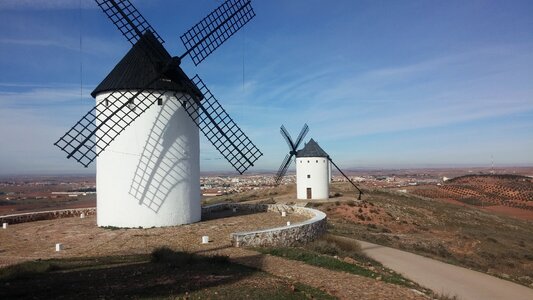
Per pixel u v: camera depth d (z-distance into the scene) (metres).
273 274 12.15
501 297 13.52
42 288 9.95
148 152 21.09
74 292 9.66
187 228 20.56
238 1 24.62
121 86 20.72
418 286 13.28
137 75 21.12
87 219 25.27
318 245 17.80
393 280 12.67
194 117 22.84
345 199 50.59
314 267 13.41
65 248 16.06
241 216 25.48
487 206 82.12
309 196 51.38
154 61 21.31
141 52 22.02
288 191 66.44
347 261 15.64
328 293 10.51
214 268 12.48
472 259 26.09
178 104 21.91
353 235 26.27
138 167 20.98
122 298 9.23
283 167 55.94
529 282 18.47
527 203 84.75
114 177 21.06
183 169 22.08
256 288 10.40
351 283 11.73
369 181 176.00
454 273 16.58
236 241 16.11
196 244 16.59
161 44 22.11
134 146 20.95
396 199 59.75
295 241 18.20
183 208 22.03
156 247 15.87
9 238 18.59
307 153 51.56
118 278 11.11
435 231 39.12
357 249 19.92
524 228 52.81
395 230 37.28
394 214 44.38
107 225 21.30
